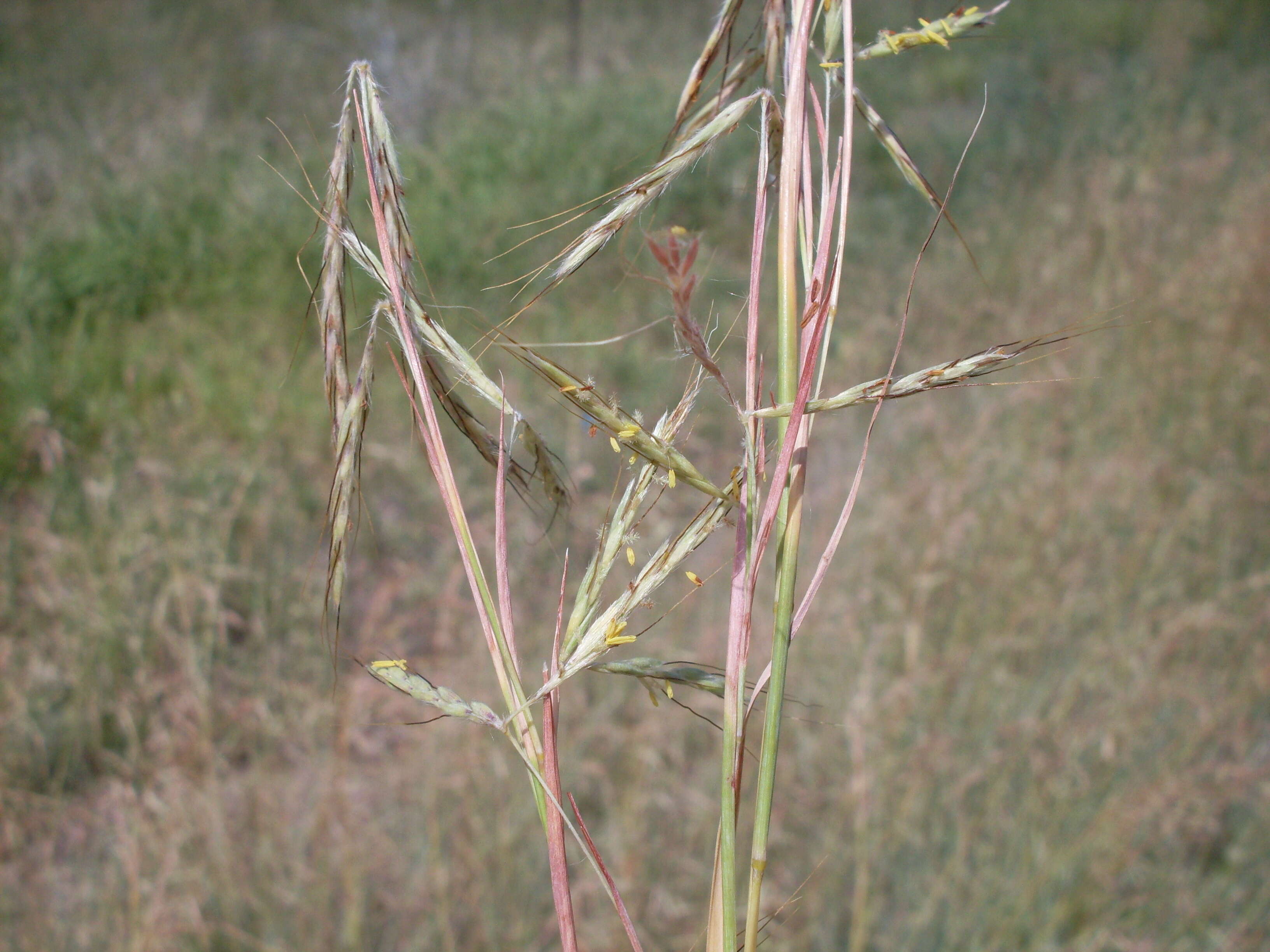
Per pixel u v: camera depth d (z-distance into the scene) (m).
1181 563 3.31
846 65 0.73
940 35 0.75
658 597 3.25
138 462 3.68
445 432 4.23
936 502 3.44
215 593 2.86
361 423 0.66
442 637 2.84
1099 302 4.86
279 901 2.28
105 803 2.72
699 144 0.68
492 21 10.78
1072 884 2.37
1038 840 2.34
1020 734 2.56
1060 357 4.54
